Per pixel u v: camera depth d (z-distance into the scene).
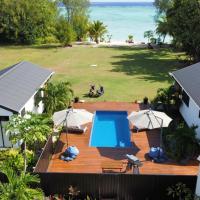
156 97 26.98
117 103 28.58
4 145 20.00
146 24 114.88
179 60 47.06
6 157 17.81
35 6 64.06
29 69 26.61
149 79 36.78
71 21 70.06
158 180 14.49
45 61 47.38
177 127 22.08
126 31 94.56
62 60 48.12
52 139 19.77
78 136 22.02
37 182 14.12
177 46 46.38
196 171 17.62
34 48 60.50
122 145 21.31
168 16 47.94
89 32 69.44
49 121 19.83
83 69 41.91
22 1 63.66
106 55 52.53
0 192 12.76
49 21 65.94
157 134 22.17
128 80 36.34
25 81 23.89
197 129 20.88
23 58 50.03
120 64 45.12
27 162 17.25
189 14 41.34
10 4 63.44
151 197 14.95
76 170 17.83
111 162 18.59
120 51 56.84
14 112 19.19
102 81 35.84
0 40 68.12
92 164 18.48
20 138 16.77
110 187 14.82
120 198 15.05
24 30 64.81
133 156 17.66
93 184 14.80
